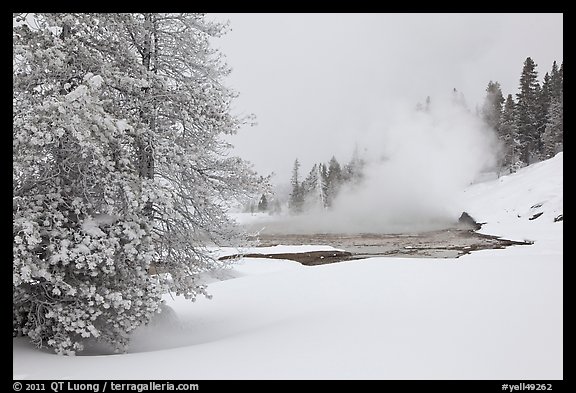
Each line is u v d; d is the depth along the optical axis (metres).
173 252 11.20
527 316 8.84
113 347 9.48
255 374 6.55
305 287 14.73
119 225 9.38
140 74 10.84
